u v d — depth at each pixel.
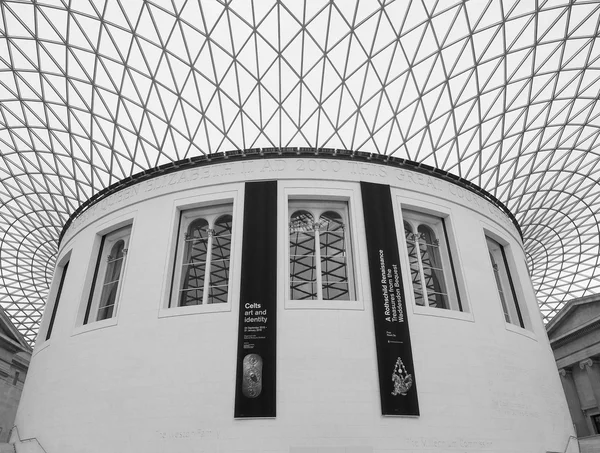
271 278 14.20
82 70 23.98
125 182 18.47
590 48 23.11
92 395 14.14
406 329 13.97
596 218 35.00
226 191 16.23
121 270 16.91
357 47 22.89
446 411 13.21
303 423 12.23
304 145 26.47
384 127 25.97
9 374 34.44
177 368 13.46
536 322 18.33
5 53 23.23
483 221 18.41
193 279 20.31
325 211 16.34
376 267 14.79
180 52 23.17
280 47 22.80
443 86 24.56
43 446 14.42
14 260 38.22
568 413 16.97
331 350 13.26
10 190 31.91
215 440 12.22
